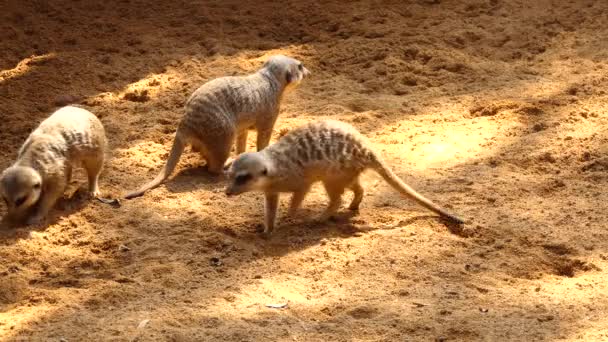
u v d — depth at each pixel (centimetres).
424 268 743
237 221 823
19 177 779
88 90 1131
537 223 814
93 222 820
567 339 638
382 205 852
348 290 710
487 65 1193
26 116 1052
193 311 675
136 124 1035
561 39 1266
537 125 1014
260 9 1383
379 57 1216
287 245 780
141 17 1359
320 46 1262
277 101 950
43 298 698
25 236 785
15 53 1245
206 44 1270
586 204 849
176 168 927
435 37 1269
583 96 1093
